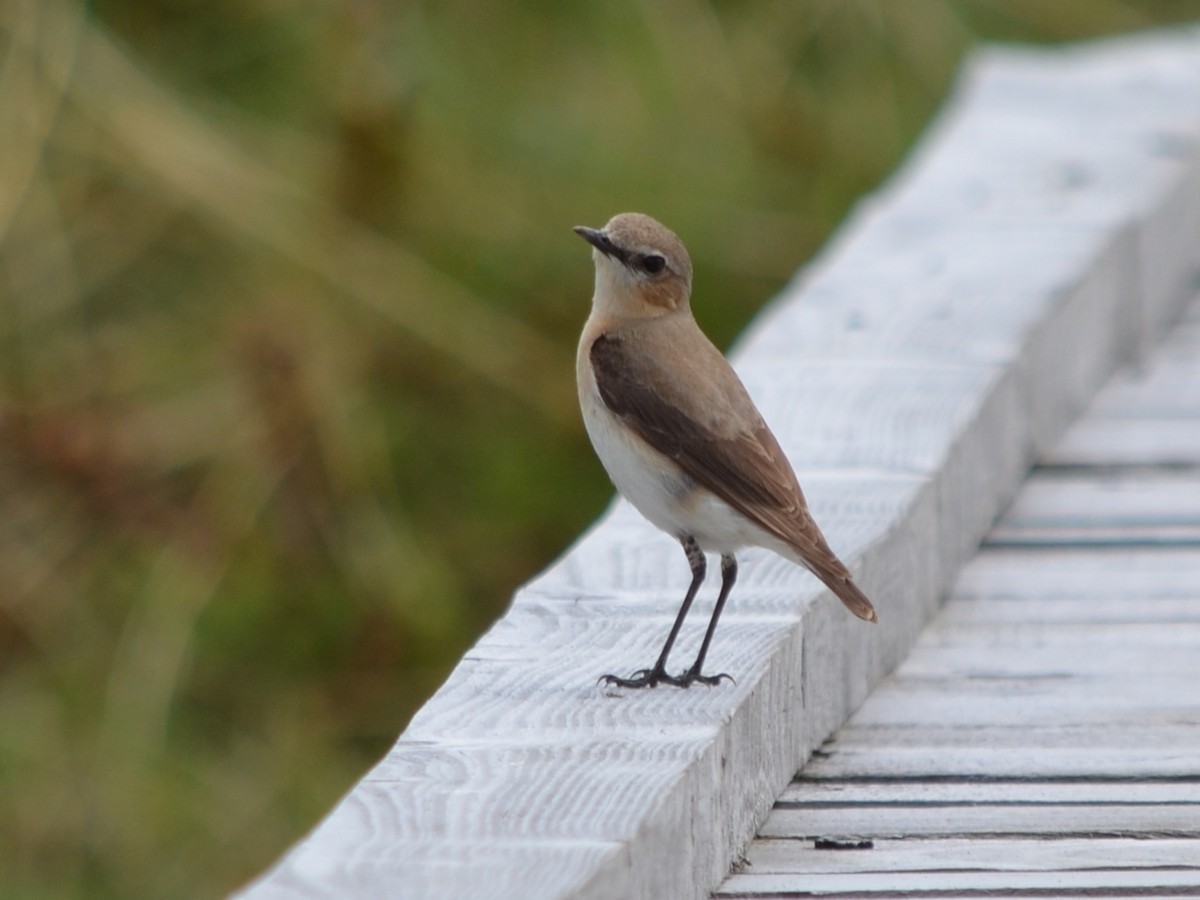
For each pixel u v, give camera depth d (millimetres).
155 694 13047
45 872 12734
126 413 13984
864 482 8367
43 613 13641
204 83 14703
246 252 14430
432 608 13758
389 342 14406
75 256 14359
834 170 15539
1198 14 21234
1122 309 12648
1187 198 14531
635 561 7637
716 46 15359
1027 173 13938
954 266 11641
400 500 14484
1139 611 8656
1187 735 7316
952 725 7453
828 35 16016
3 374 14055
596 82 14961
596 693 6188
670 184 14844
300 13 14430
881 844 6359
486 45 14906
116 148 13930
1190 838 6402
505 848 4832
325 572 13938
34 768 13008
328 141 14414
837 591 6727
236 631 13938
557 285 14547
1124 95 16484
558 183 14586
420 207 14336
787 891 5977
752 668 6418
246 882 12812
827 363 9930
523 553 14367
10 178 13383
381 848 4824
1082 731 7359
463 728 5832
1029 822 6539
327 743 13570
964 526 9164
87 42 14125
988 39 18984
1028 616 8633
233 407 13820
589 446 14461
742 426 7277
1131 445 11094
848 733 7395
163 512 13766
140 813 12883
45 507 13641
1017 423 10234
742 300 15125
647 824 5070
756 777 6395
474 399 14633
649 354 7496
